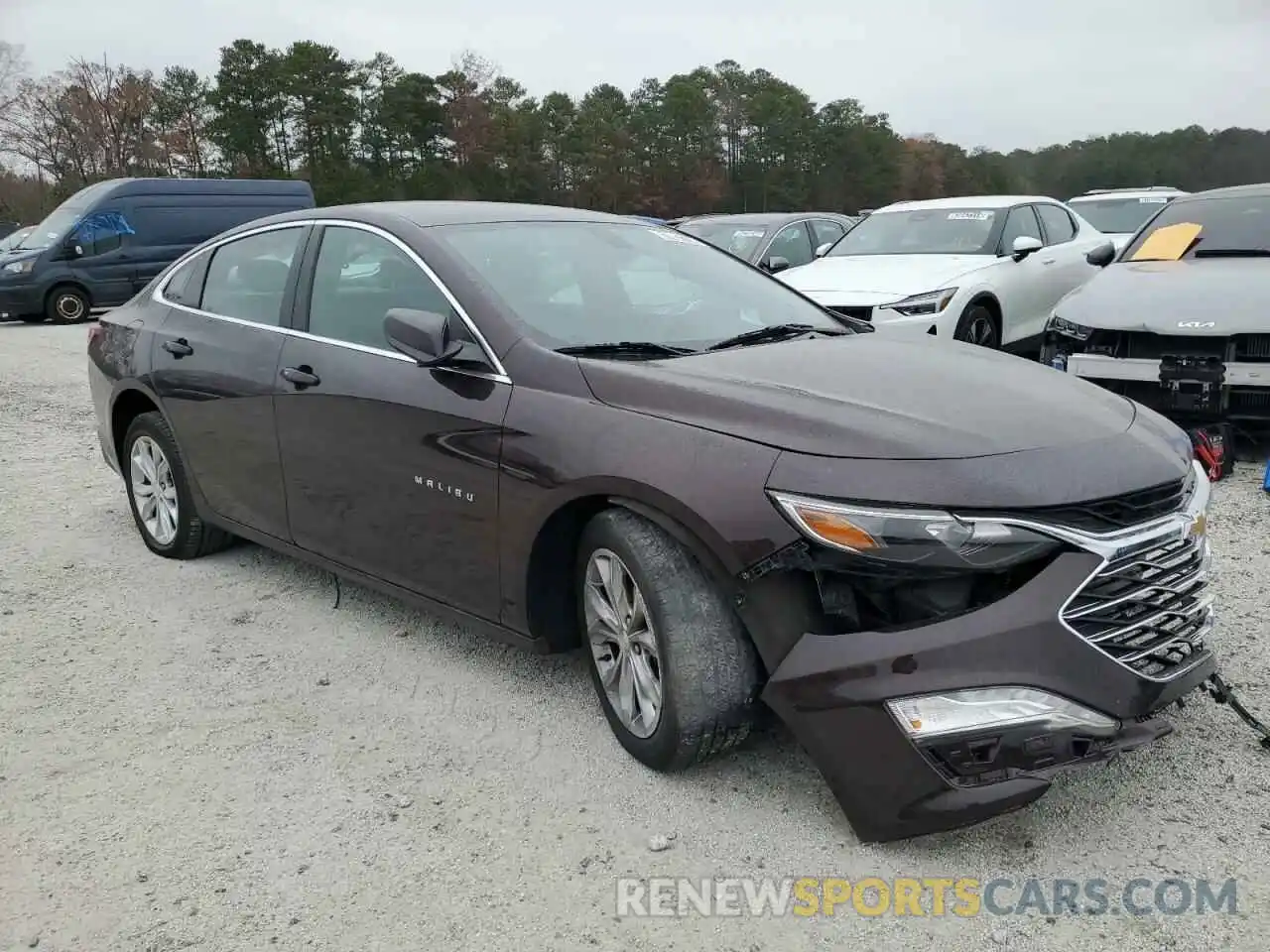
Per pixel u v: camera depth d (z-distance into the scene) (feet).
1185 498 9.35
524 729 11.14
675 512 9.16
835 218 43.57
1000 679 8.18
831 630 8.73
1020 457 8.63
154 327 16.20
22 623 14.37
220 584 15.69
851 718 8.48
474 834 9.33
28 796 10.11
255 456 14.14
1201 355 18.79
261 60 227.61
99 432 18.13
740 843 9.08
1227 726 10.65
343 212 13.67
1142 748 10.31
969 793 8.26
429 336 10.98
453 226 12.78
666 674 9.47
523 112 253.44
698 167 280.72
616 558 10.00
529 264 12.37
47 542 17.83
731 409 9.42
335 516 13.07
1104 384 19.85
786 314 13.30
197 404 14.98
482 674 12.47
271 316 14.15
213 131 226.17
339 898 8.54
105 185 58.70
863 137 308.81
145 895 8.64
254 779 10.32
